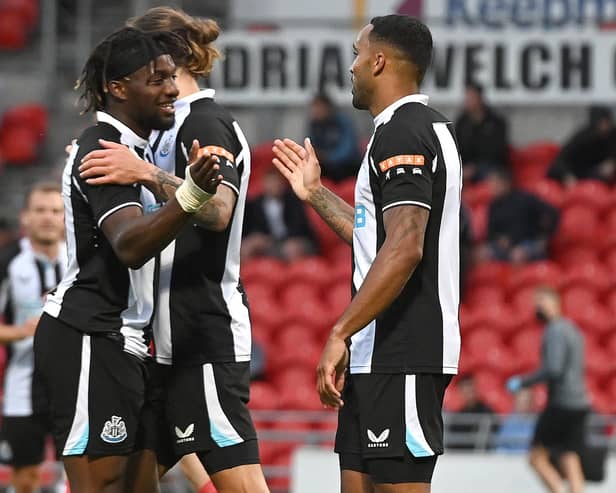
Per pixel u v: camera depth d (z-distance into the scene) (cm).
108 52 1609
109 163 1548
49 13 5703
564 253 4916
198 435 1700
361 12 5169
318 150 4866
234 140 1706
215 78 4900
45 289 2872
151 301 1669
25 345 2867
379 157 1564
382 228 1588
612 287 4672
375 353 1574
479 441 3781
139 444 1720
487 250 4756
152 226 1487
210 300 1695
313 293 4644
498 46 4878
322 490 3503
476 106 4906
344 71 4875
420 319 1570
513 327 4456
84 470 1620
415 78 1631
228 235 1708
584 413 3581
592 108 5016
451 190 1586
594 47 4853
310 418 3897
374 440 1570
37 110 5688
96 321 1611
